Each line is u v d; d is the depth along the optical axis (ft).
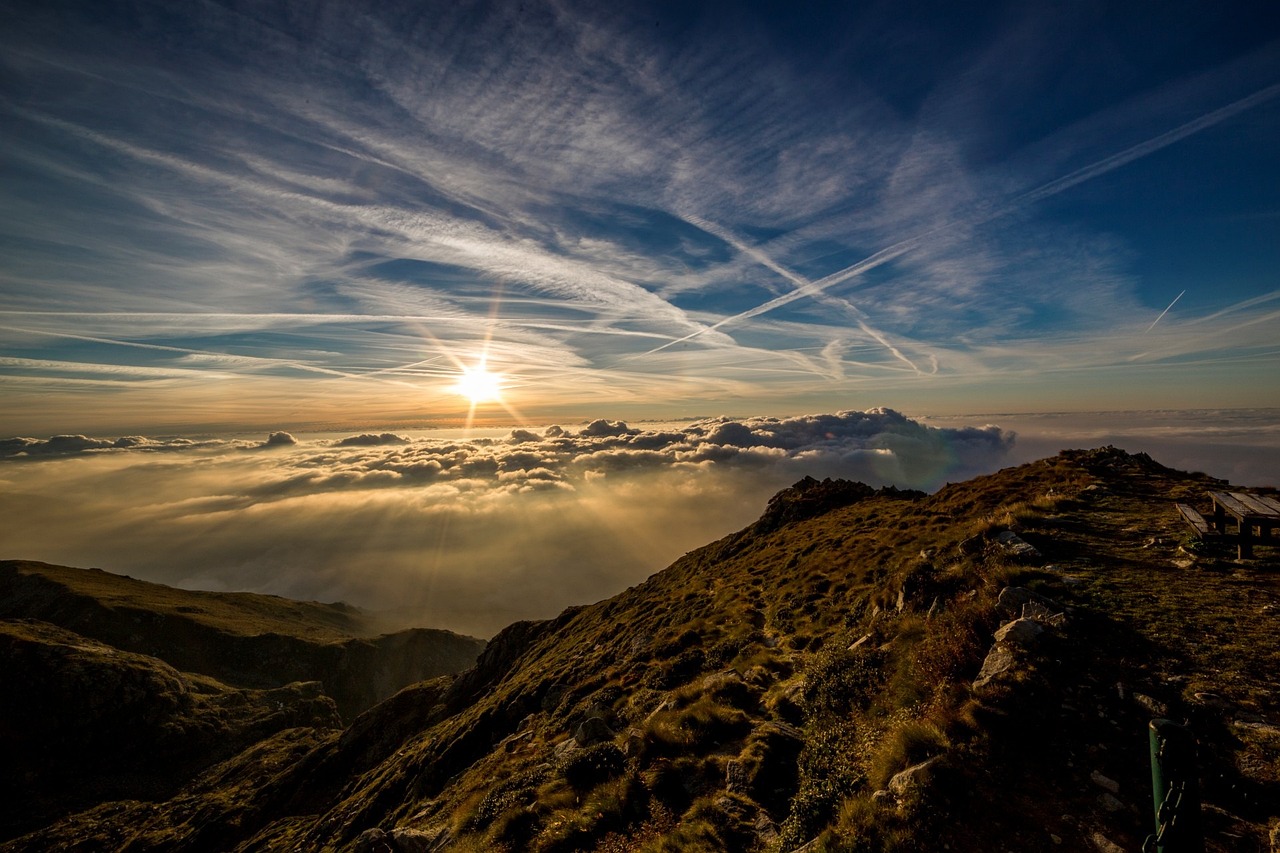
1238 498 42.42
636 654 84.89
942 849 21.30
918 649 36.06
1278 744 21.25
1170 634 29.81
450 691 253.24
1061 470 81.30
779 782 35.94
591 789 42.65
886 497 145.79
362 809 124.67
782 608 76.74
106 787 418.10
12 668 456.45
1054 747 23.94
